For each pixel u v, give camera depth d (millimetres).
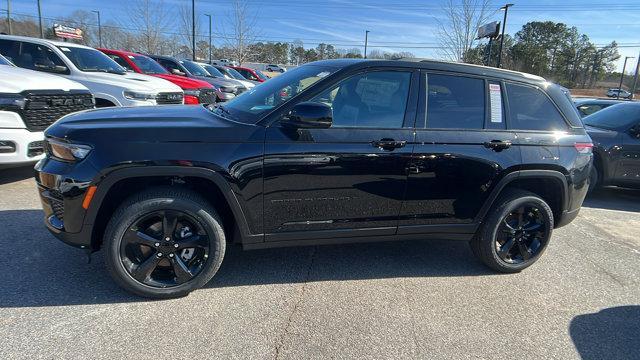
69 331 2758
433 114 3566
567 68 80750
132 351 2617
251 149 3119
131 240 3039
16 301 3023
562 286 3861
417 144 3465
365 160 3346
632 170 6984
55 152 3043
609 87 80125
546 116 3955
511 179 3781
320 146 3242
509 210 3852
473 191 3719
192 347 2689
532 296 3643
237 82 15461
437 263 4168
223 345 2729
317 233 3434
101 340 2695
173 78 10945
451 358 2766
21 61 7750
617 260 4547
